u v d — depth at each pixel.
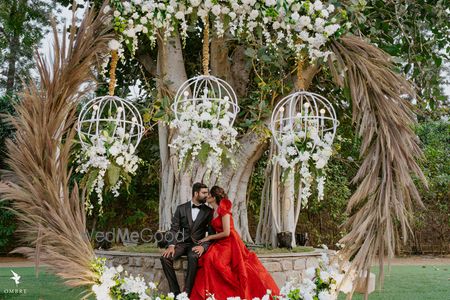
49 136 3.57
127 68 6.38
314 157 3.63
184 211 4.41
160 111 4.30
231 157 3.68
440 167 10.98
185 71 5.86
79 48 3.68
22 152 3.53
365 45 3.98
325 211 10.27
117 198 9.74
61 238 3.42
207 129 3.60
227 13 3.82
